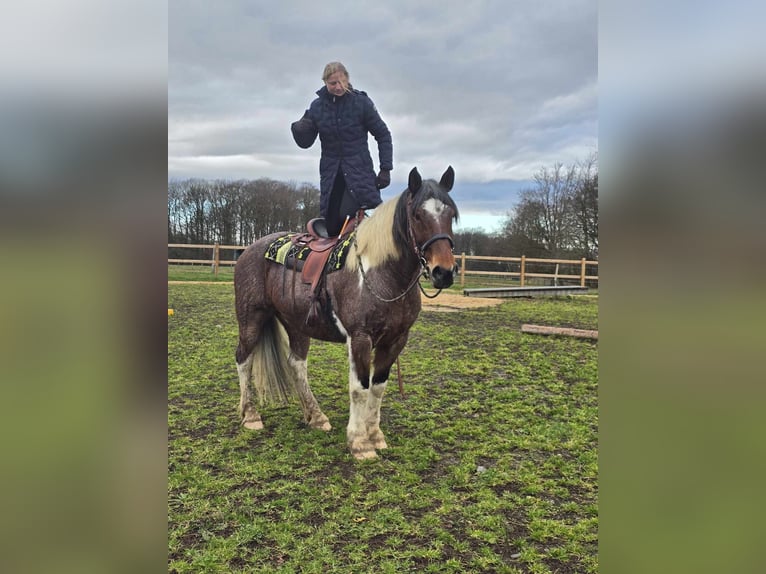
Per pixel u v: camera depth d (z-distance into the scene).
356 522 2.49
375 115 3.47
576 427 3.72
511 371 5.38
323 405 4.29
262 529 2.41
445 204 2.88
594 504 2.67
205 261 16.47
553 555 2.23
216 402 4.35
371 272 3.11
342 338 3.44
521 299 12.34
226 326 7.86
